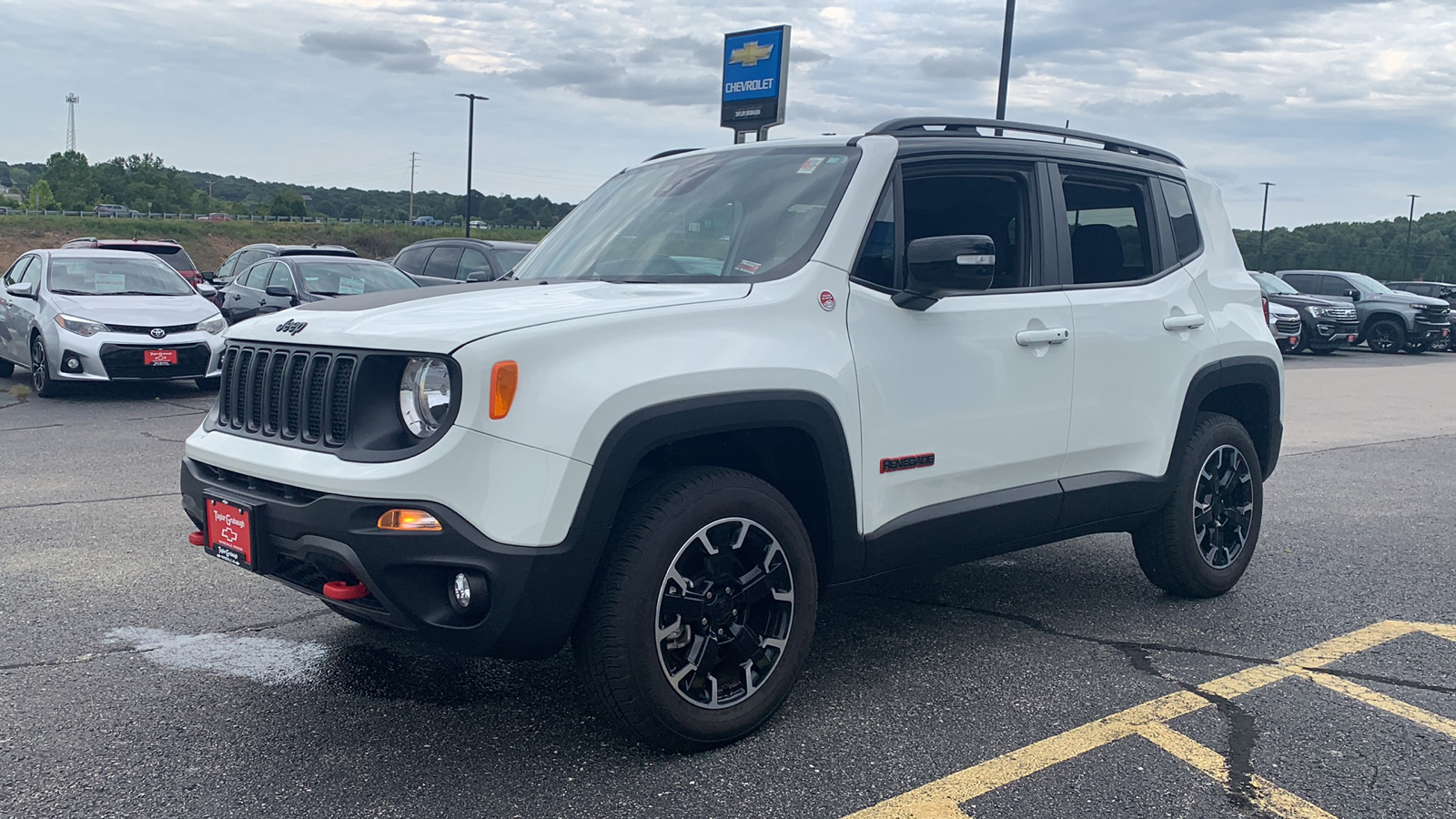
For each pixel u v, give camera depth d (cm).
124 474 713
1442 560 555
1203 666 394
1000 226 409
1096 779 301
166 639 406
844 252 349
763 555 322
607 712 301
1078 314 410
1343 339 2378
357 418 291
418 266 1538
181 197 14812
